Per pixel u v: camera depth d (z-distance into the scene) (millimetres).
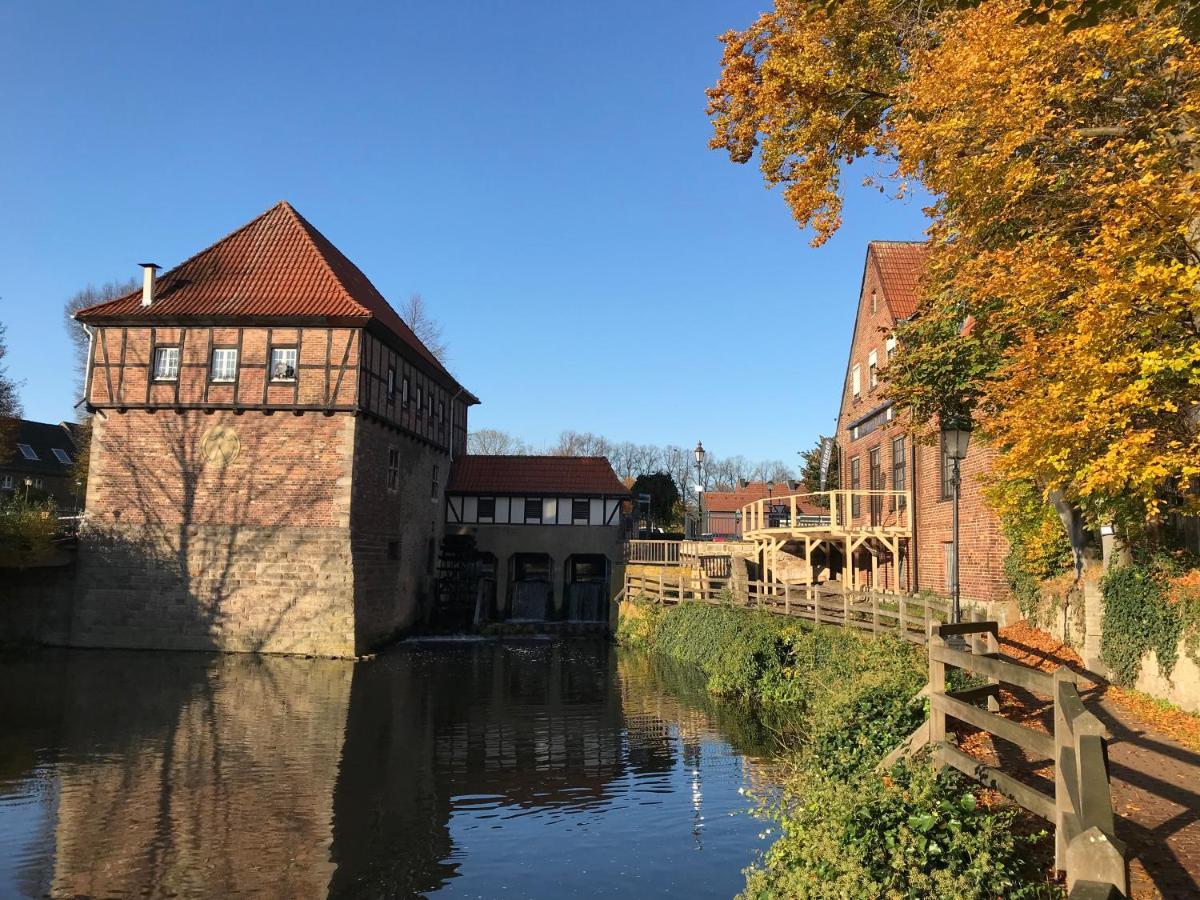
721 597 23734
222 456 25516
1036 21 5945
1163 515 10344
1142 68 8977
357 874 8844
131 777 12070
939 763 7176
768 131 13555
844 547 24469
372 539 27000
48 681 19609
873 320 25156
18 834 9820
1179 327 7887
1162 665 10320
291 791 11594
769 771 12414
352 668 22844
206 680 20156
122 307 26312
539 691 19547
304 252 28891
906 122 10781
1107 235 7812
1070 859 4324
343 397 25516
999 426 9797
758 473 108062
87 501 25609
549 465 38125
